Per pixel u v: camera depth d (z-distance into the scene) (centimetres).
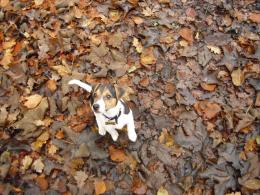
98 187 104
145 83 122
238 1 141
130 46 131
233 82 121
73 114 117
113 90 94
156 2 142
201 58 127
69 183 105
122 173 106
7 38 134
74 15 139
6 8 140
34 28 136
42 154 110
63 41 132
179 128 113
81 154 109
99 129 110
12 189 103
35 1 143
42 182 105
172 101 118
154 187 104
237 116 114
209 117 114
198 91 120
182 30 134
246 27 134
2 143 111
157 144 111
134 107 117
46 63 128
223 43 130
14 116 116
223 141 110
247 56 126
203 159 107
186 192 103
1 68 127
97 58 128
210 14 138
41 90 122
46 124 115
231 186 102
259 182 102
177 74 124
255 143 109
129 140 112
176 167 107
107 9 141
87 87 102
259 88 119
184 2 142
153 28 135
